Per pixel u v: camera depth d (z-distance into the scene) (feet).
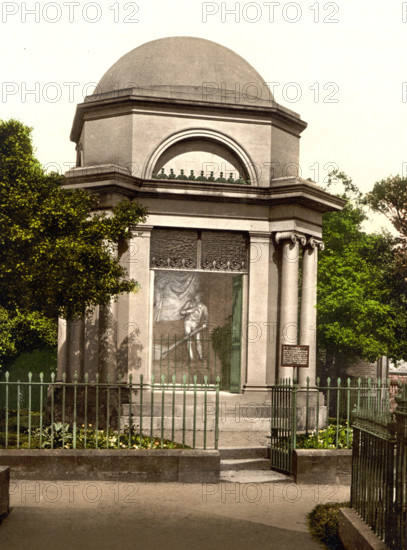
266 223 74.28
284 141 77.61
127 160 73.31
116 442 49.67
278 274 74.43
